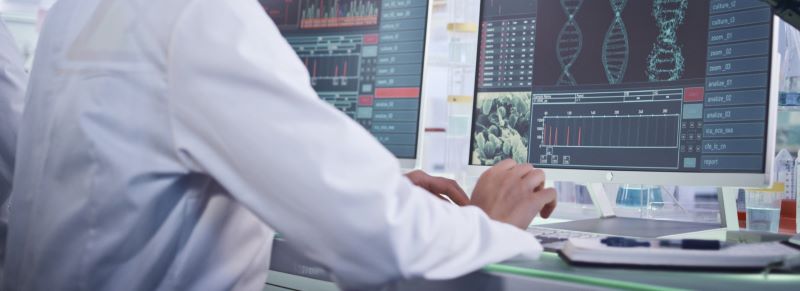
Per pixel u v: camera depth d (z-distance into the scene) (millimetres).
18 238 850
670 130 1275
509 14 1477
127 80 736
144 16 750
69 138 758
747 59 1201
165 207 787
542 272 741
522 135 1438
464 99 2307
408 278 702
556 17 1412
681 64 1271
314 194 658
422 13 1566
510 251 768
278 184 666
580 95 1372
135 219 757
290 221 676
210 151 695
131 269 792
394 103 1594
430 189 1213
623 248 763
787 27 1528
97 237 761
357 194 662
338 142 671
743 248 790
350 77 1657
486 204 954
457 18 2320
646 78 1304
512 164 1010
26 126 856
